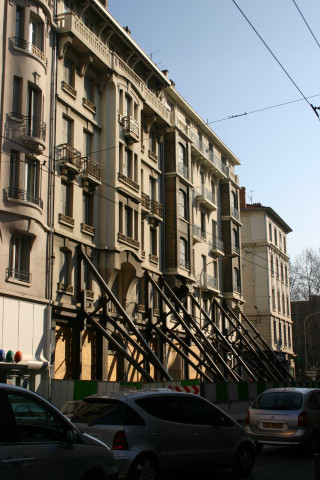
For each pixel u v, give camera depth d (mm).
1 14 23219
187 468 10680
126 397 10375
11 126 23047
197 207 43875
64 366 25688
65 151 26641
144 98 34188
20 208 22766
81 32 28062
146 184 35312
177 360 37375
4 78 23031
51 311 24328
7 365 21000
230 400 28844
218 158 50344
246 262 63906
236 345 47375
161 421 10445
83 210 28375
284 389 15461
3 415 6789
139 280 33594
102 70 30391
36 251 23844
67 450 7371
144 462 9852
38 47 25344
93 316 27219
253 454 12102
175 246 37062
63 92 27078
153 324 33125
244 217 65062
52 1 27156
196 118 45000
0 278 21797
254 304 62531
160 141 37625
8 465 6535
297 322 79000
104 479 7863
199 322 41656
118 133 30719
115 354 29922
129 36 33281
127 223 31609
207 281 44031
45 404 7430
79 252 27297
